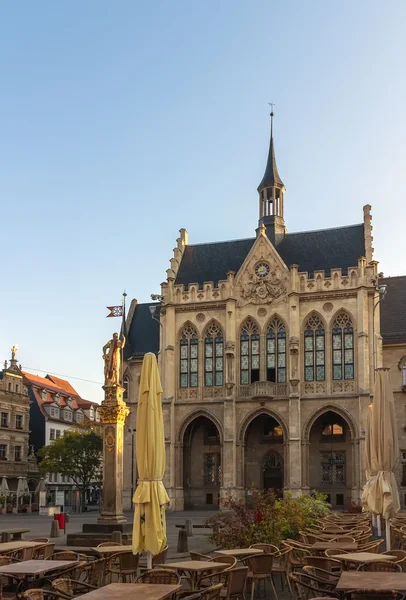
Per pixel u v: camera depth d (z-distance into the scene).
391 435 28.80
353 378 70.12
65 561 18.38
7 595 18.78
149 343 83.75
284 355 72.69
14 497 91.94
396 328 77.19
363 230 77.62
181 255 82.56
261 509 29.39
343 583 14.13
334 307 71.62
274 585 22.09
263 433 74.56
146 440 20.27
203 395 74.12
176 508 71.88
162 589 13.83
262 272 74.50
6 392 94.38
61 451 88.56
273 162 83.25
